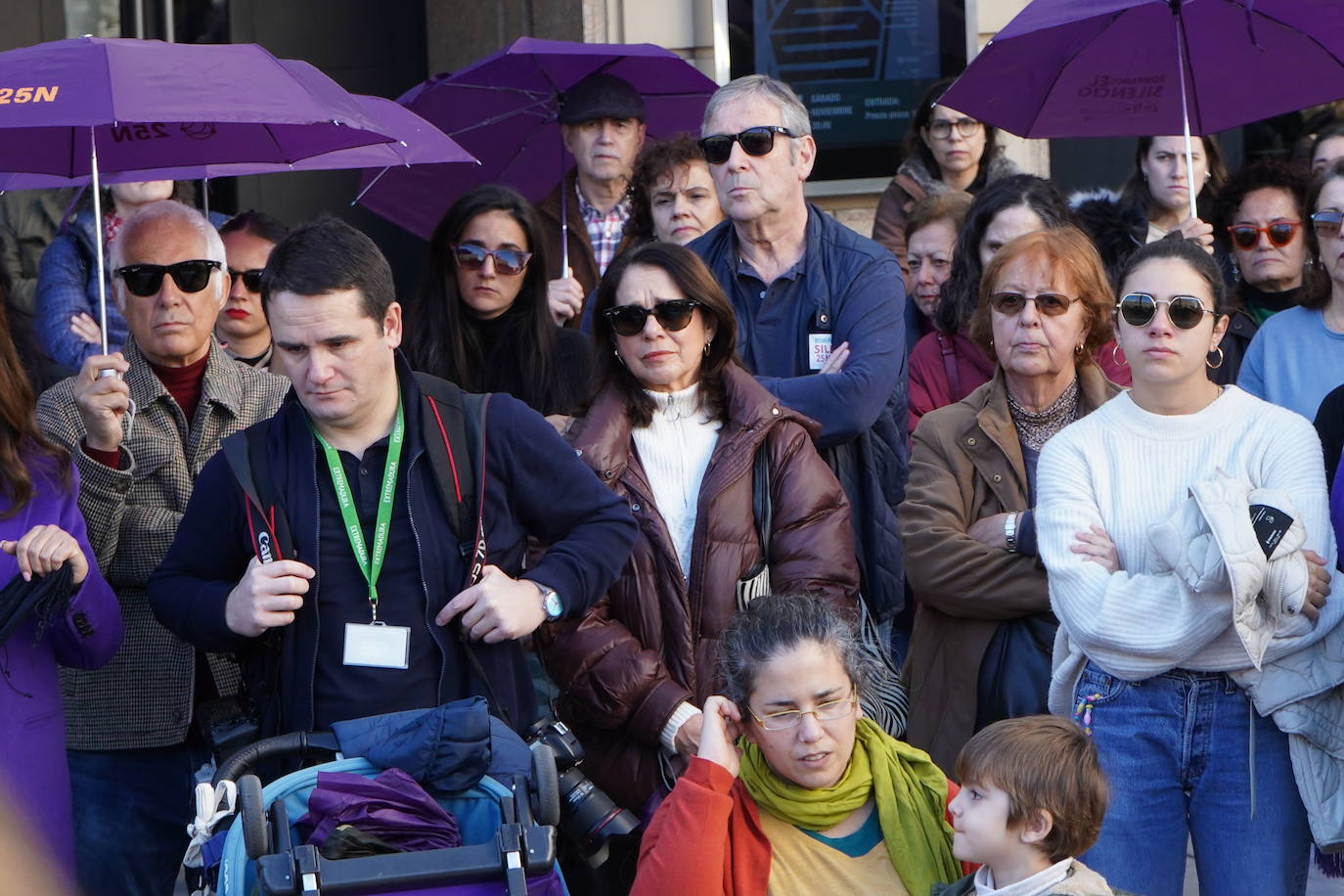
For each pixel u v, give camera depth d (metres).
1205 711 8.66
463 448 8.64
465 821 7.61
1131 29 12.38
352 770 7.64
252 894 7.03
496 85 15.19
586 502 8.91
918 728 10.23
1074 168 19.08
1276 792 8.63
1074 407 10.41
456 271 12.07
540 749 7.37
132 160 11.09
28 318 12.46
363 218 19.55
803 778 7.70
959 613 9.98
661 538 9.73
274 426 8.69
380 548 8.44
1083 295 10.12
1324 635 8.52
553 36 18.03
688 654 9.59
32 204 15.80
